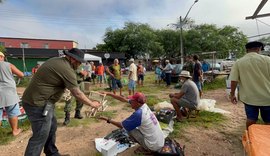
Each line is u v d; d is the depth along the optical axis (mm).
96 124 5895
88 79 7398
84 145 4559
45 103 3189
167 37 51562
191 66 10672
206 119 6188
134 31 48875
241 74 3932
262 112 3852
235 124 5895
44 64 3197
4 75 4883
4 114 5598
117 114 7039
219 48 47156
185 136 5027
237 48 51469
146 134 3863
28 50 36344
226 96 10086
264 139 2377
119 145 4285
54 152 3828
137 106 4051
